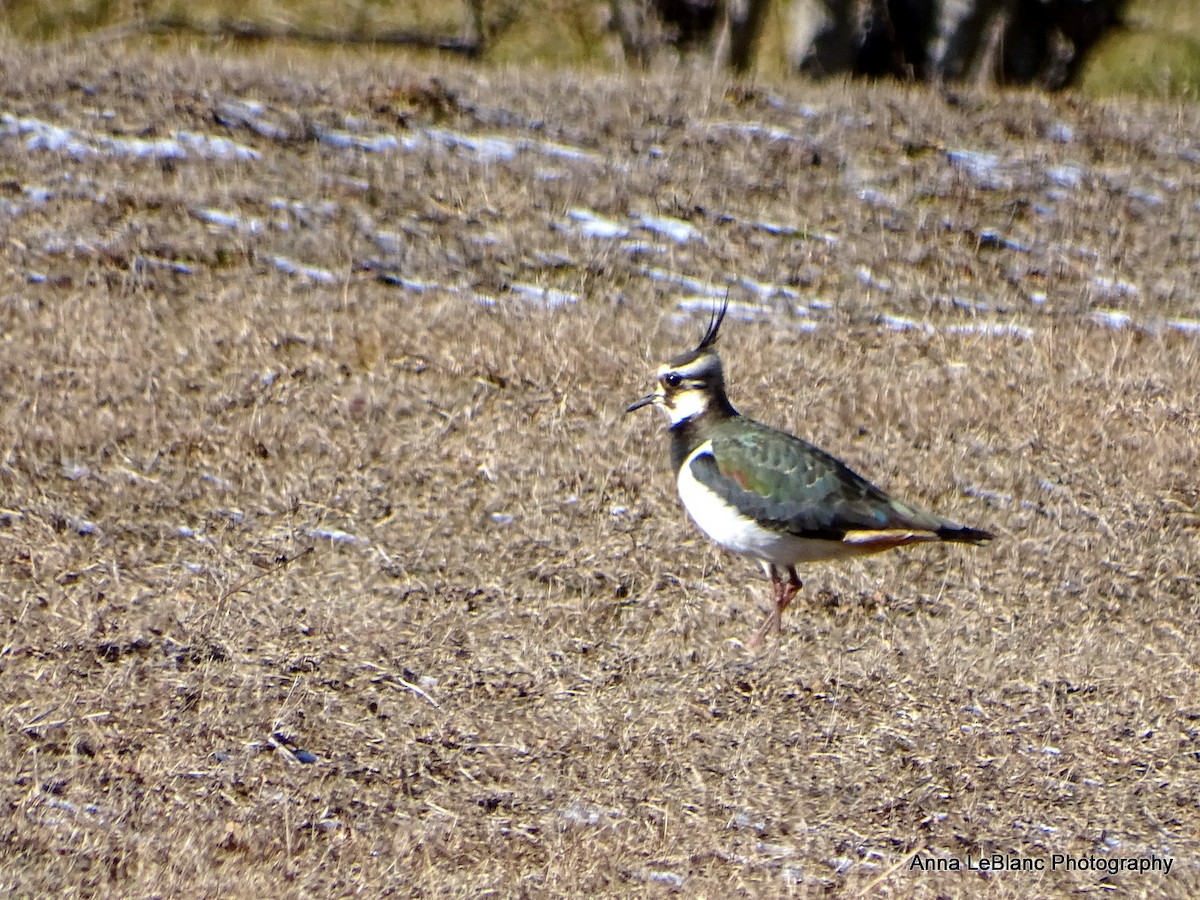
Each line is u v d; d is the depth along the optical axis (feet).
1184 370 64.64
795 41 127.24
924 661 43.73
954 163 84.69
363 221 71.87
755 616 46.06
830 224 77.25
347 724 39.11
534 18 138.31
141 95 81.82
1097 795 37.60
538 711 40.32
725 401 45.24
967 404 59.77
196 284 65.16
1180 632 46.37
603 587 46.98
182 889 31.73
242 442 53.06
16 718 37.86
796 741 39.50
